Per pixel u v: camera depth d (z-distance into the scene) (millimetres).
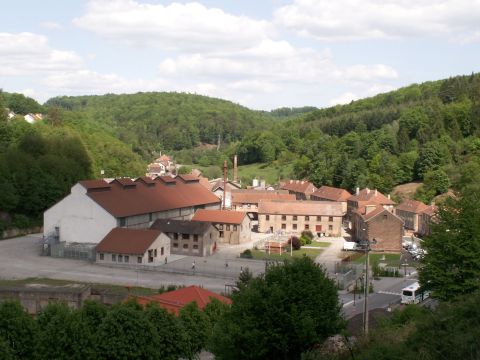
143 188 135000
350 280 95375
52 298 73062
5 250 118688
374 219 126312
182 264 108812
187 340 50250
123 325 46625
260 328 40500
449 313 33062
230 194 170125
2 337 45469
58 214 121375
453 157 195125
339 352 38250
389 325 44438
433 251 53594
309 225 149250
